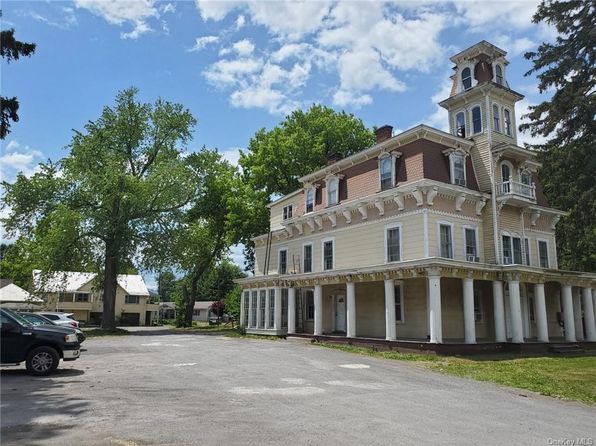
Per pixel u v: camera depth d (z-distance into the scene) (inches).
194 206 1857.8
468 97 1059.3
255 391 435.8
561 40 917.8
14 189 1421.0
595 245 1318.9
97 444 260.4
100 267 1583.4
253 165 1796.3
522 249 1011.3
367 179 1057.5
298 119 1776.6
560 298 1125.7
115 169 1445.6
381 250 983.0
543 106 928.3
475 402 415.2
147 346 918.4
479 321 967.0
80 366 602.5
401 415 350.9
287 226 1293.1
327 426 310.8
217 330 1660.9
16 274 2485.2
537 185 1131.9
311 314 1234.6
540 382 538.3
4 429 290.8
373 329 1029.2
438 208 916.0
